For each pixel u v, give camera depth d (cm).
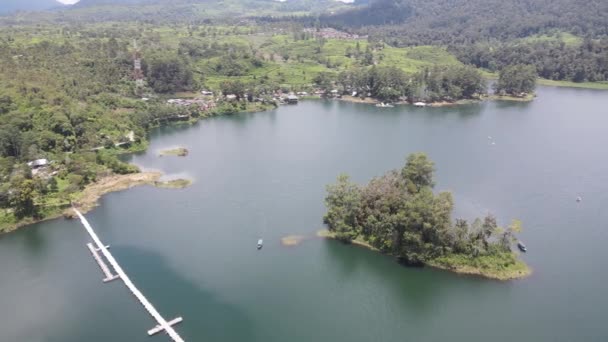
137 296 10812
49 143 19862
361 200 13350
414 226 11806
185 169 19550
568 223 13950
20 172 16300
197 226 14275
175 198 16462
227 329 9712
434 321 9881
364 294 10831
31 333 9706
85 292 11112
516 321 9806
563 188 16500
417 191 13088
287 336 9500
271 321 9956
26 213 14862
